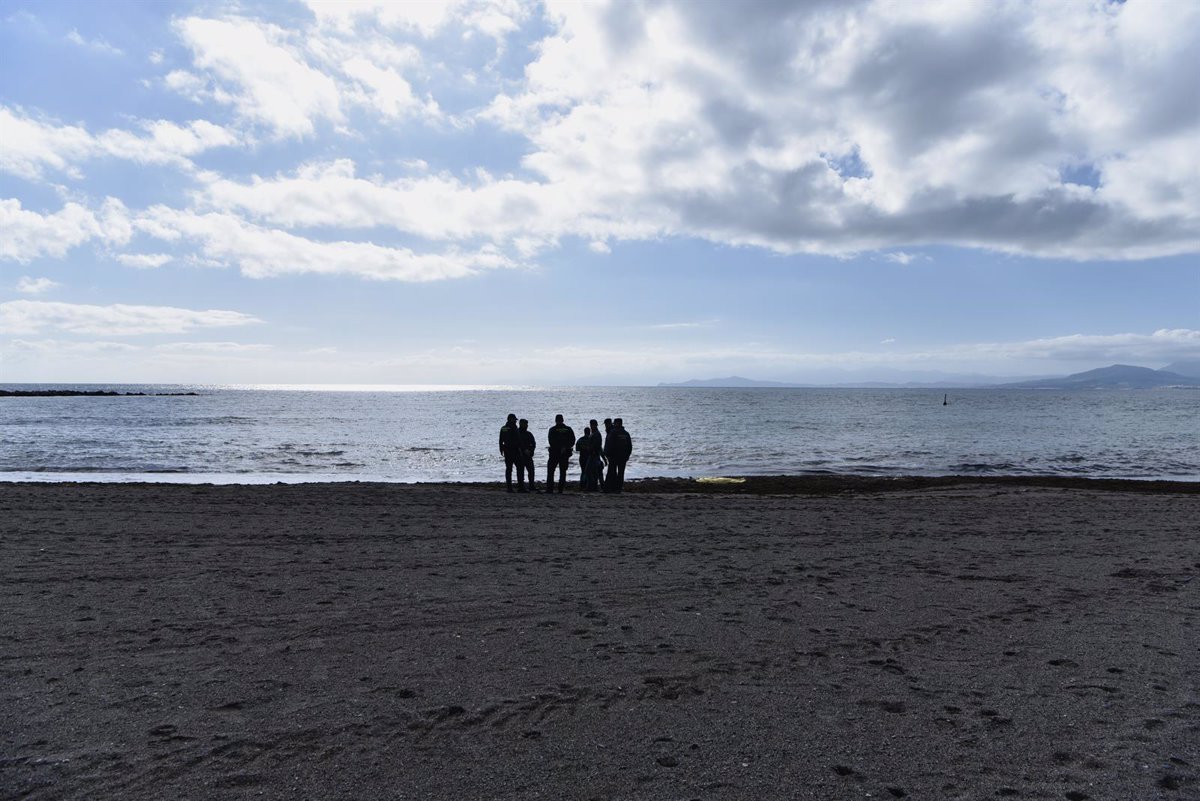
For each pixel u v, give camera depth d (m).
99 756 3.73
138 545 9.91
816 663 5.34
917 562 9.34
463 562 9.02
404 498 16.06
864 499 17.38
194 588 7.46
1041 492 20.00
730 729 4.16
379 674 5.01
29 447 36.69
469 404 129.88
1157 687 4.89
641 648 5.65
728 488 21.12
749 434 51.31
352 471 27.56
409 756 3.78
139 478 24.09
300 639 5.79
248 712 4.32
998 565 9.19
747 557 9.56
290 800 3.32
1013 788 3.52
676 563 9.08
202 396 175.88
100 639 5.72
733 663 5.31
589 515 13.73
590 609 6.81
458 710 4.38
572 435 18.47
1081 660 5.45
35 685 4.74
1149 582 8.23
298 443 41.38
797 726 4.21
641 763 3.73
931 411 102.75
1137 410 114.12
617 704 4.52
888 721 4.30
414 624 6.24
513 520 12.90
